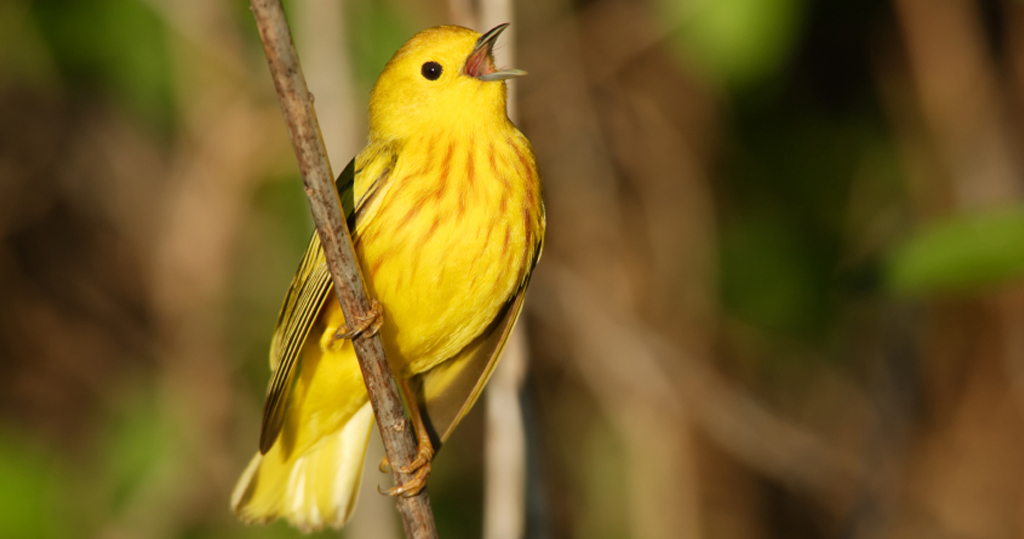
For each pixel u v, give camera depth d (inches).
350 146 357.7
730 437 471.2
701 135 477.4
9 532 378.3
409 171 269.6
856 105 494.3
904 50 486.6
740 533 472.7
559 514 482.0
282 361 269.7
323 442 308.0
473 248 269.0
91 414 485.1
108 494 434.0
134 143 495.5
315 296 264.2
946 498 483.2
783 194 493.7
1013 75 481.4
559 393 488.7
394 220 267.0
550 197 472.4
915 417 465.7
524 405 329.7
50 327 489.1
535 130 471.8
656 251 474.3
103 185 495.2
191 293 455.8
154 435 443.5
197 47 439.5
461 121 271.1
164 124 470.6
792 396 500.7
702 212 476.4
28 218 490.3
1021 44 481.1
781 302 489.7
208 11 439.8
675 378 467.2
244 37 449.4
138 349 493.7
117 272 495.8
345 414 302.8
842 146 494.0
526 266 283.3
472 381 298.5
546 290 470.3
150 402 454.0
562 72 469.1
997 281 307.3
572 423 488.4
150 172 495.8
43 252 492.7
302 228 454.0
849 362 510.9
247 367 465.7
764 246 489.7
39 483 390.0
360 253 268.5
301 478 309.3
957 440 486.3
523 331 331.3
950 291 339.9
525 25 469.7
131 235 494.9
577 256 473.4
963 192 473.7
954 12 471.2
